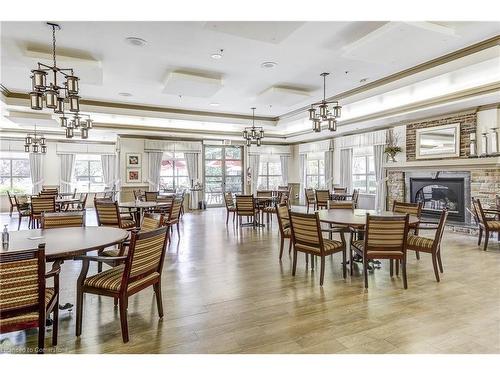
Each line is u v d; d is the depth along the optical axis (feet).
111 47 12.41
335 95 19.97
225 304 9.49
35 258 5.93
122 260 7.72
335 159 34.42
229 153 39.17
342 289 10.71
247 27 9.82
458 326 8.07
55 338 7.11
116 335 7.65
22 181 34.19
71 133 18.60
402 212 15.03
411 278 11.82
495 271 12.62
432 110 20.59
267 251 16.16
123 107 22.16
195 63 14.35
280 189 34.73
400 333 7.73
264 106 23.26
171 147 34.81
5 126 29.86
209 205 37.91
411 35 10.48
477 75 15.72
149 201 22.21
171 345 7.22
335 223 11.60
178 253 15.67
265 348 7.11
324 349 7.07
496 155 18.42
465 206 20.85
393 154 25.41
